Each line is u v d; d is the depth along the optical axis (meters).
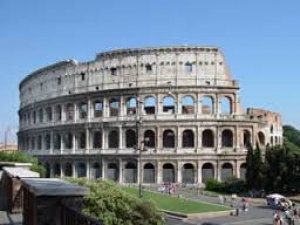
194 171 165.38
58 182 23.20
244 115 169.62
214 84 169.62
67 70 190.62
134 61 174.38
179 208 112.00
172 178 166.62
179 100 168.50
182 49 170.62
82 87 185.62
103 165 174.50
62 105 190.62
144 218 55.84
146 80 172.50
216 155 165.38
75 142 184.00
